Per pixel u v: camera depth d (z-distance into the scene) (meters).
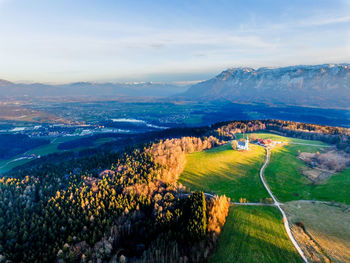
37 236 80.81
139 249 77.31
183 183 124.88
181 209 91.19
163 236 79.38
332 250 68.31
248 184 120.81
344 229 77.31
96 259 71.81
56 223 86.12
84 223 85.69
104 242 75.81
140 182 109.56
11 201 102.62
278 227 81.12
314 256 66.50
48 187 116.69
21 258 72.94
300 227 80.75
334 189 107.56
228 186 119.75
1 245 75.06
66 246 73.94
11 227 85.12
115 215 88.69
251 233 78.62
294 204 98.38
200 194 96.62
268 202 100.94
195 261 68.50
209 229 79.69
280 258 66.75
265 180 124.44
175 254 70.69
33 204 100.94
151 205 96.75
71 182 119.69
